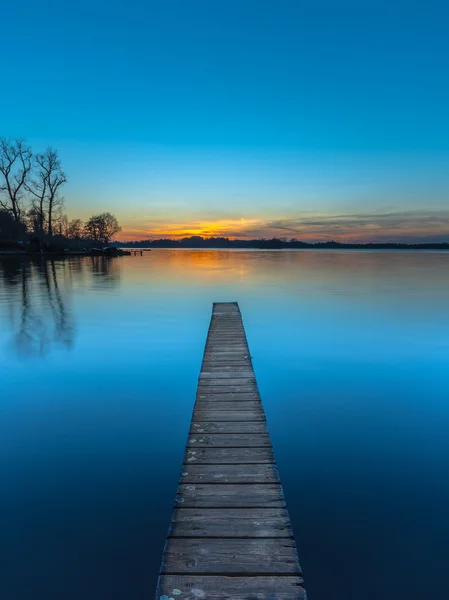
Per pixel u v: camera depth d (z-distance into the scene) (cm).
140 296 1452
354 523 278
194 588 196
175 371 615
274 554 217
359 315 1076
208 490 276
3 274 2266
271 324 967
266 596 192
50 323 969
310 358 689
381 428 425
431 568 240
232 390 478
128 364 652
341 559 247
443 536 265
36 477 326
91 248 5459
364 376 596
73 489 311
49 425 427
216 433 364
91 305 1244
